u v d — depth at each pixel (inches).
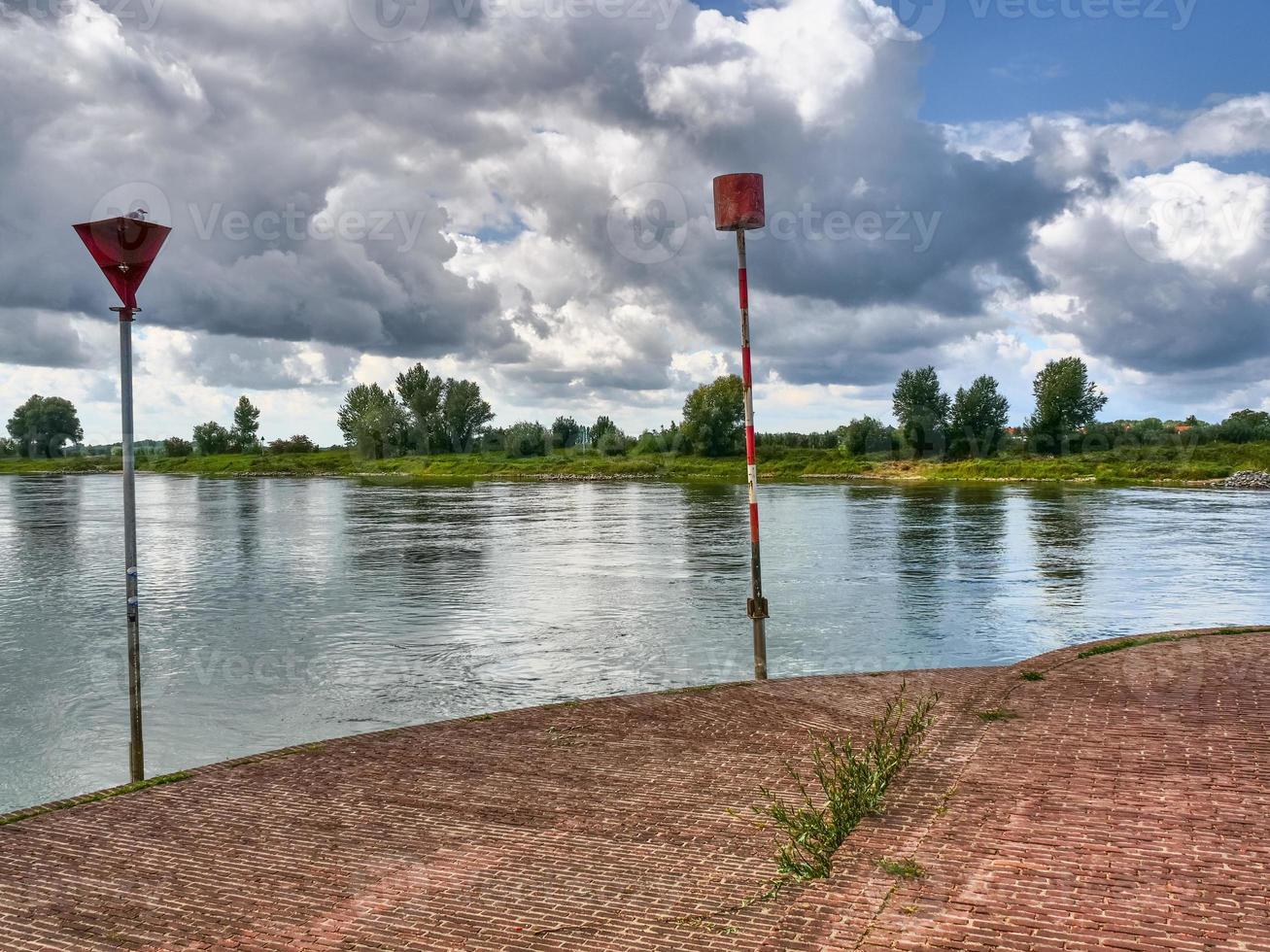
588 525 1595.7
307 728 449.7
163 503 2315.5
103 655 616.4
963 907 175.6
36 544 1341.0
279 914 198.2
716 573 976.9
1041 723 297.7
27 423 5880.9
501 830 244.7
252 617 748.0
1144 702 320.2
